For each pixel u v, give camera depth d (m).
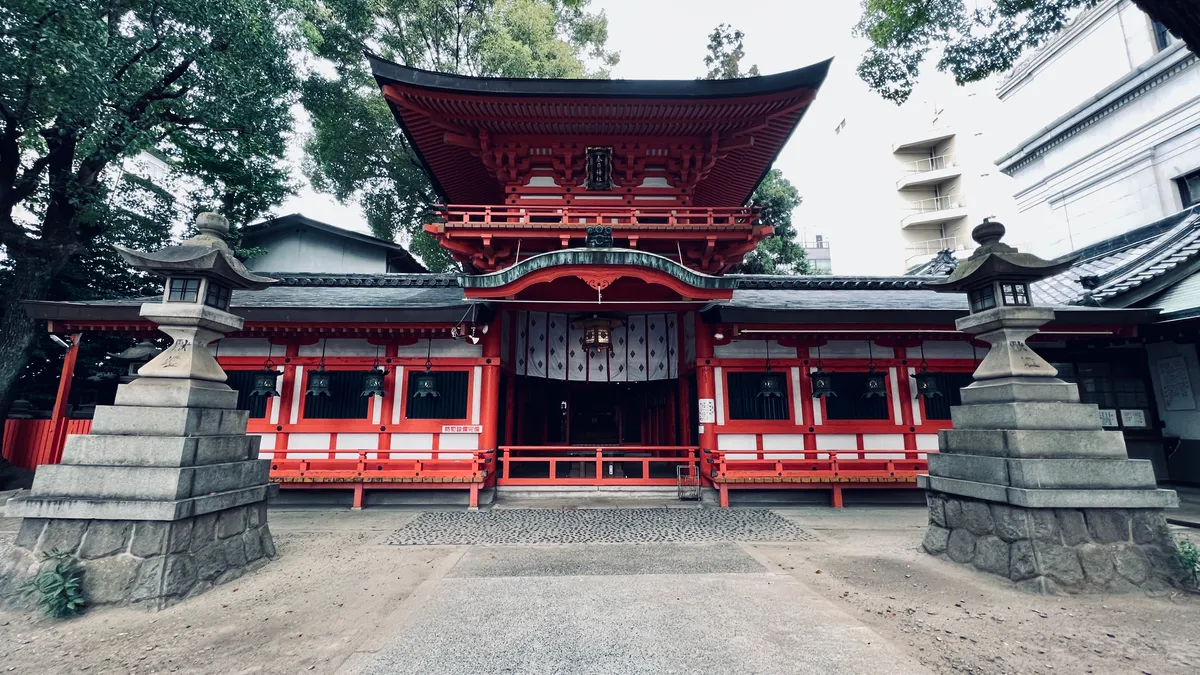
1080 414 6.04
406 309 10.14
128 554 5.24
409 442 10.91
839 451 11.09
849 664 3.85
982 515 6.25
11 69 9.81
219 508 5.89
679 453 14.13
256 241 19.42
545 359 13.12
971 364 11.41
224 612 4.96
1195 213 13.52
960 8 9.61
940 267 16.86
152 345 12.27
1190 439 11.88
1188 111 15.51
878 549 7.30
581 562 6.63
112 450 5.53
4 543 7.50
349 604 5.15
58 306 9.73
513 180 12.98
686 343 12.71
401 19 23.48
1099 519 5.62
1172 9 3.91
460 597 5.32
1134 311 10.48
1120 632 4.41
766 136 13.25
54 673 3.81
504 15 23.22
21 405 14.92
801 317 10.34
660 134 12.66
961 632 4.43
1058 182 19.83
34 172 12.76
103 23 10.77
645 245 12.47
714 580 5.85
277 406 10.88
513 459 11.60
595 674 3.71
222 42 12.85
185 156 16.11
